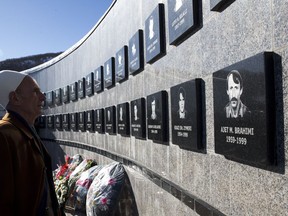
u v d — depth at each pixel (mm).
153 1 4051
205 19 2664
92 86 7664
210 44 2590
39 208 2088
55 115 11117
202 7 2711
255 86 1908
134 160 4945
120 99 5746
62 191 6422
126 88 5379
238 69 2086
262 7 1924
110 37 6359
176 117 3211
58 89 10805
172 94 3326
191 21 2783
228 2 2289
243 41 2121
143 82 4516
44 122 12367
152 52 3928
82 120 8461
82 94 8414
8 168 1963
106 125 6594
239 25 2168
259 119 1872
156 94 3795
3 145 1983
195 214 2807
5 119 2191
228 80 2215
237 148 2098
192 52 2938
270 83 1828
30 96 2295
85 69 8367
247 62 1988
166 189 3559
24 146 2094
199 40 2789
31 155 2115
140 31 4516
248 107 1978
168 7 3367
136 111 4699
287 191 1726
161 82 3795
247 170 2078
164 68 3684
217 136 2369
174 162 3385
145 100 4449
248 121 1978
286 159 1741
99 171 5695
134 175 4812
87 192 5895
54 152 11344
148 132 4160
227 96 2229
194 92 2785
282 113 1776
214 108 2418
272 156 1813
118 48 5848
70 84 9695
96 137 7445
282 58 1769
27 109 2283
